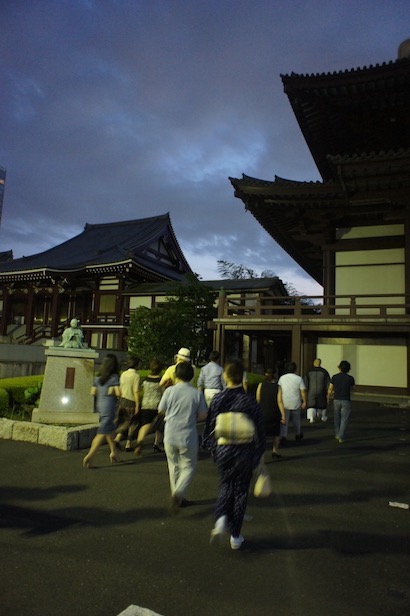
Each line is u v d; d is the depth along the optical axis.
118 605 2.90
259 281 30.66
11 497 5.09
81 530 4.18
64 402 8.82
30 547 3.77
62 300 38.88
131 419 7.68
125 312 33.50
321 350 18.95
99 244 43.69
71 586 3.13
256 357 28.30
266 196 18.06
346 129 19.55
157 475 6.08
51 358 8.91
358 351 18.42
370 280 18.70
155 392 7.33
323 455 7.74
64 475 5.99
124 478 5.91
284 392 8.64
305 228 19.95
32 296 37.28
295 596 3.05
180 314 21.03
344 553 3.77
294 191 17.55
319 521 4.53
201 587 3.15
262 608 2.89
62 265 35.75
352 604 2.96
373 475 6.45
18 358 16.94
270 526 4.36
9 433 8.07
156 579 3.25
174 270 43.47
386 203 17.72
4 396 9.89
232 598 3.01
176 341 20.34
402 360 17.70
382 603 2.98
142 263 34.12
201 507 4.88
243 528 4.29
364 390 18.00
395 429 10.70
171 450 4.62
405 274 17.61
